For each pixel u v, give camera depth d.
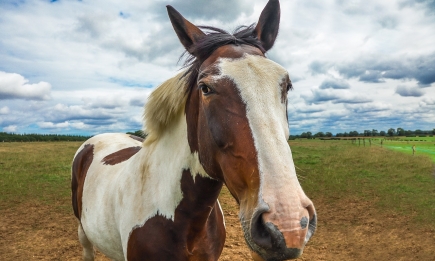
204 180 1.81
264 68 1.48
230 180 1.44
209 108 1.50
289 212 1.14
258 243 1.19
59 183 9.69
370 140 22.66
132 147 3.13
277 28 1.96
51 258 4.64
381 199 7.30
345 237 5.26
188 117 1.87
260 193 1.22
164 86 2.10
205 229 2.04
